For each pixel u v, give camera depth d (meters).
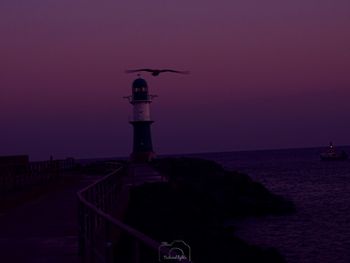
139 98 72.31
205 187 43.25
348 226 35.41
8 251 10.64
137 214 23.73
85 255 8.94
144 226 21.28
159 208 26.00
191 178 51.50
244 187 45.06
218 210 36.16
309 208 46.19
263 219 38.00
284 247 28.58
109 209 17.30
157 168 56.62
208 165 66.56
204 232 21.69
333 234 32.41
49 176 31.72
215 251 18.69
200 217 27.05
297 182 81.56
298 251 27.62
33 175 27.89
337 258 25.89
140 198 27.75
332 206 47.69
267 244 29.30
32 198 23.34
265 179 90.88
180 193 33.38
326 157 171.75
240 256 19.02
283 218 38.69
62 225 14.49
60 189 31.03
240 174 53.47
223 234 22.88
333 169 118.56
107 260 6.09
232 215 38.06
